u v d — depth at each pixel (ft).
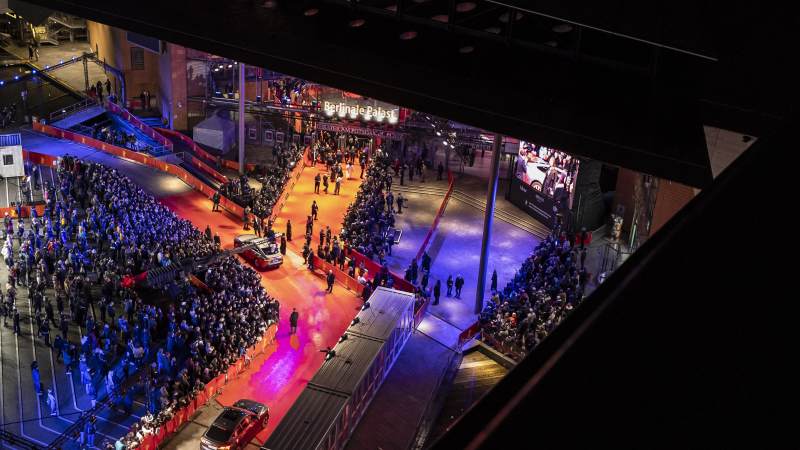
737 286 9.27
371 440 97.91
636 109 68.69
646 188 140.15
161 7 91.76
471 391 109.19
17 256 135.85
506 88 73.82
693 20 50.65
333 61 82.02
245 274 133.28
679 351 9.02
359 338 107.55
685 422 8.49
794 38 50.39
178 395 98.89
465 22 85.92
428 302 138.82
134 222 144.25
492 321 120.37
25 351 109.81
